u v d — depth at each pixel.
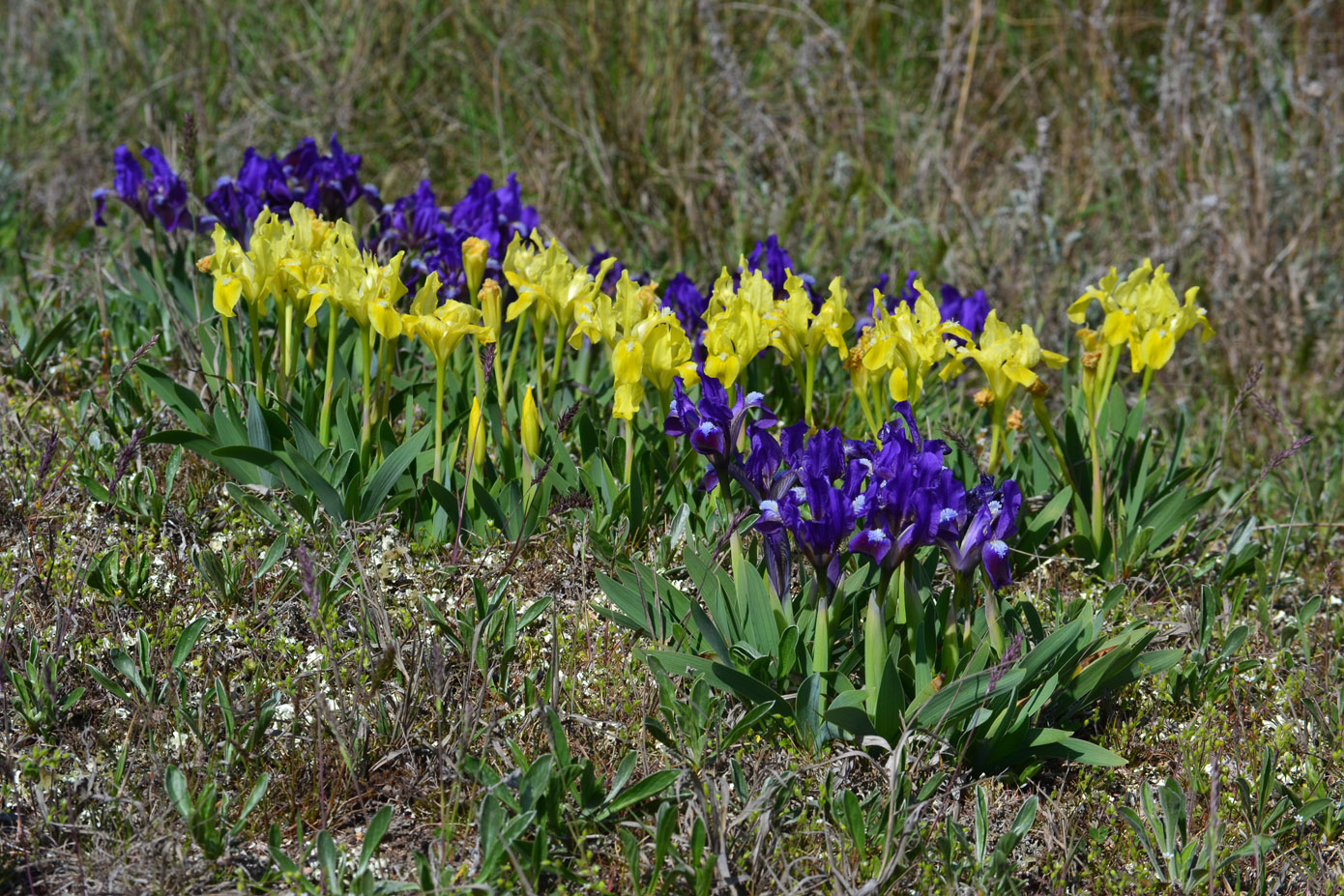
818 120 7.40
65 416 4.04
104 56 8.22
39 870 2.59
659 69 7.60
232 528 3.68
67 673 3.09
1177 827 2.84
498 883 2.55
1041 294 5.91
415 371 4.45
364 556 3.57
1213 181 6.61
